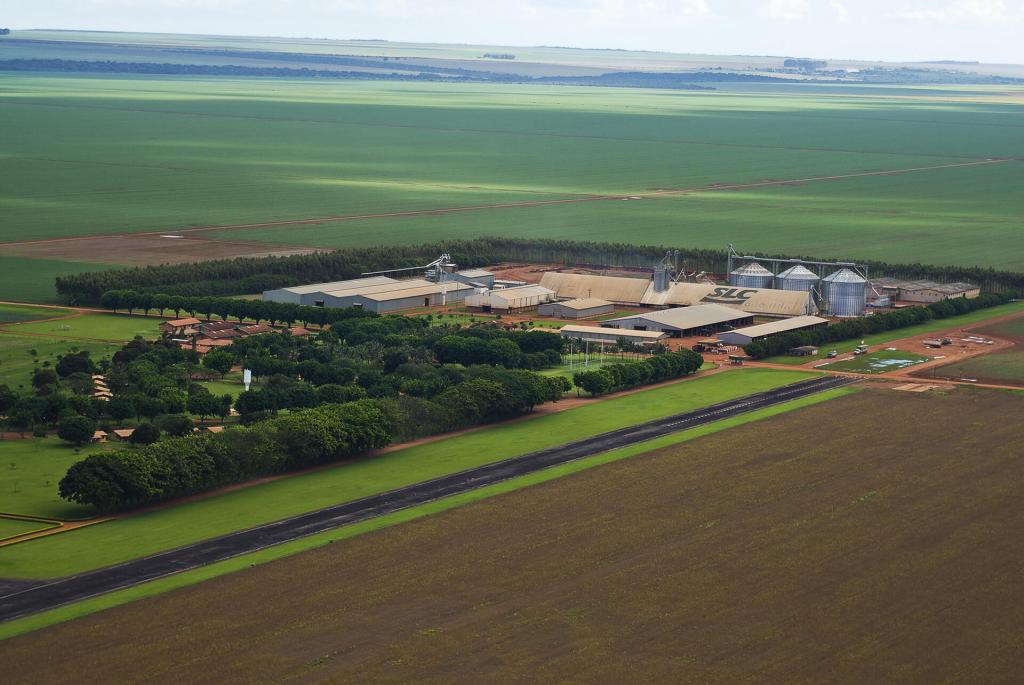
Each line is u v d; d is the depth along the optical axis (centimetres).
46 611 16450
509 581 17450
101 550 18638
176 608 16538
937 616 16412
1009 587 17312
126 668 14900
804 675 14862
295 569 17862
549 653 15350
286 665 15000
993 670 15025
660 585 17338
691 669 14975
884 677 14838
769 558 18300
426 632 15875
